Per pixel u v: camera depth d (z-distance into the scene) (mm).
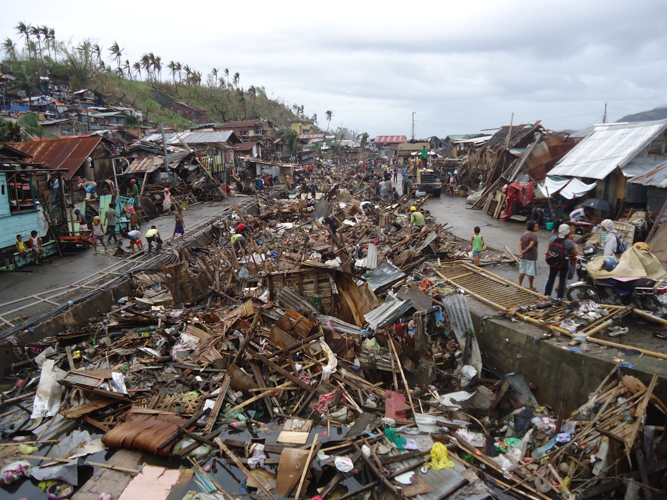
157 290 15172
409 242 19438
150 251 18891
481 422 8625
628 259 10117
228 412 8797
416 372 10117
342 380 9594
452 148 59375
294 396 9359
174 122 80875
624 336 8836
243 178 46688
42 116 51562
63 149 26953
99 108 59750
